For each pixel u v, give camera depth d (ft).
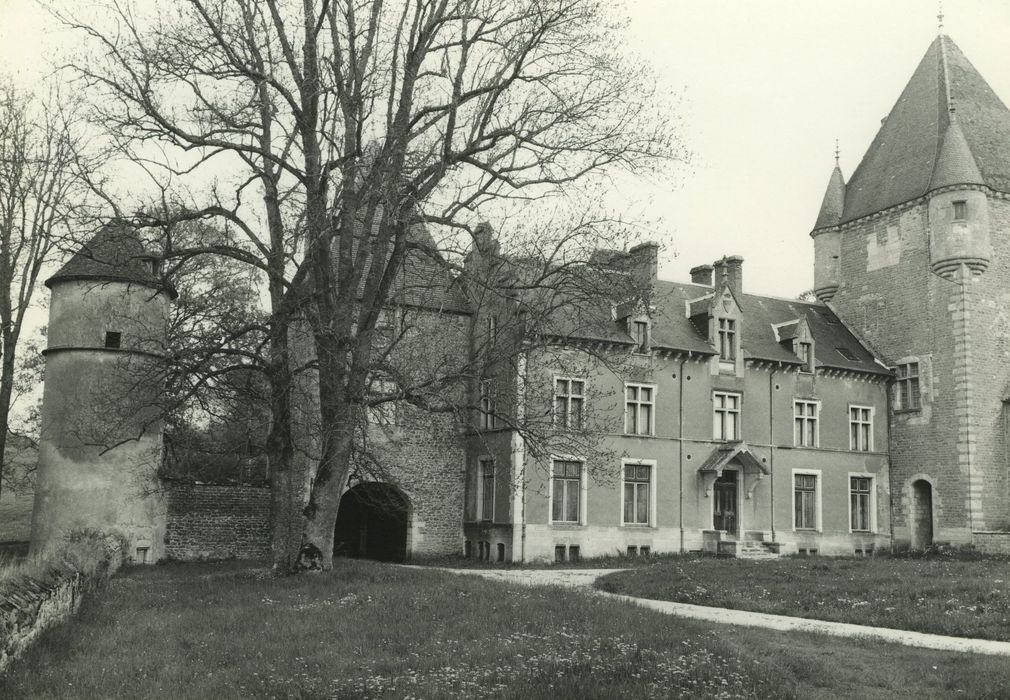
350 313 74.23
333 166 68.95
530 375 92.22
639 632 46.52
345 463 74.79
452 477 117.70
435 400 77.25
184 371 69.10
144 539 97.40
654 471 118.52
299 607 55.01
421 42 73.67
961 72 145.48
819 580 74.18
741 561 99.30
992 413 130.82
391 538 120.78
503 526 110.32
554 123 73.31
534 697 33.99
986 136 140.26
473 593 59.21
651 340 119.96
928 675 39.78
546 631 46.55
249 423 86.12
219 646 42.88
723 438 124.47
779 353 131.03
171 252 69.46
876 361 141.08
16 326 101.40
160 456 100.42
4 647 35.06
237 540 105.60
